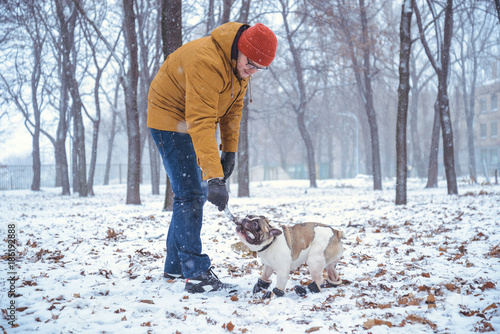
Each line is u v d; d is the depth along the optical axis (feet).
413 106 140.97
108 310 12.39
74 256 20.92
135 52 53.62
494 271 16.25
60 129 96.22
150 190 111.96
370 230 28.60
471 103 139.54
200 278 14.20
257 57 12.72
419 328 10.91
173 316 12.03
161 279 15.97
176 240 14.46
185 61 13.14
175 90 13.78
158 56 85.51
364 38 82.64
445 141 56.85
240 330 10.89
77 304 12.87
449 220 31.07
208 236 26.48
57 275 16.56
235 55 13.05
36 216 41.52
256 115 182.09
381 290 14.60
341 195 70.38
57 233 28.84
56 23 82.58
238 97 14.39
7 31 75.46
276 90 145.48
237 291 14.30
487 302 12.67
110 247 23.31
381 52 84.74
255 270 17.60
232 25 13.30
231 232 28.12
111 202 64.75
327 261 14.43
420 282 15.17
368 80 87.25
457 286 14.42
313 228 14.44
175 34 39.04
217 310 12.39
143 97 106.01
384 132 188.85
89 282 15.56
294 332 10.71
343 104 181.78
